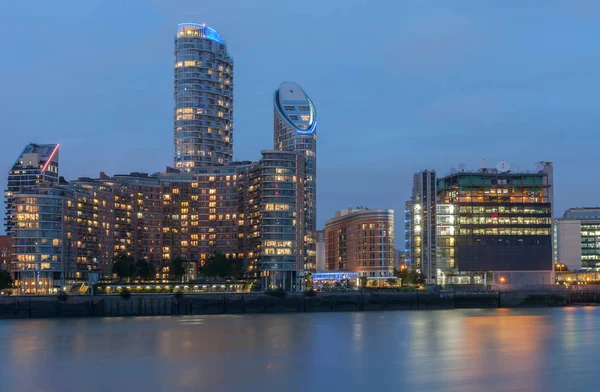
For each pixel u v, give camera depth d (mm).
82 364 151500
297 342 186500
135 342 187250
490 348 173625
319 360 155500
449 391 122188
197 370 143500
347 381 131375
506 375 135750
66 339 195250
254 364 150500
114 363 152500
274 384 129625
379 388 125312
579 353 163875
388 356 161000
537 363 149375
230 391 124188
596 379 130875
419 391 122750
